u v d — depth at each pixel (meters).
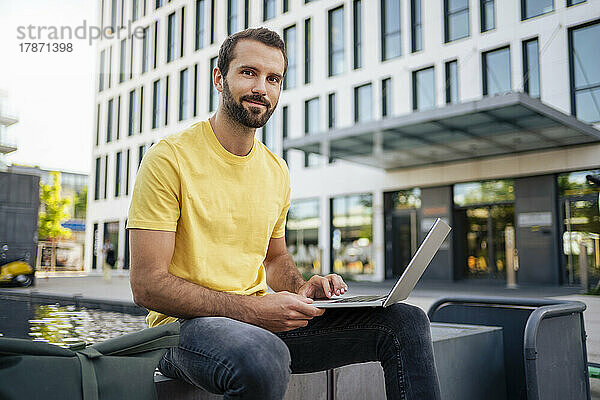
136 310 4.33
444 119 10.23
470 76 12.92
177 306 1.18
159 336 1.07
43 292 5.81
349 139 12.02
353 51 15.75
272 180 1.47
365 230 16.19
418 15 14.50
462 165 14.27
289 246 17.58
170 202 1.26
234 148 1.39
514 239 13.10
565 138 11.62
